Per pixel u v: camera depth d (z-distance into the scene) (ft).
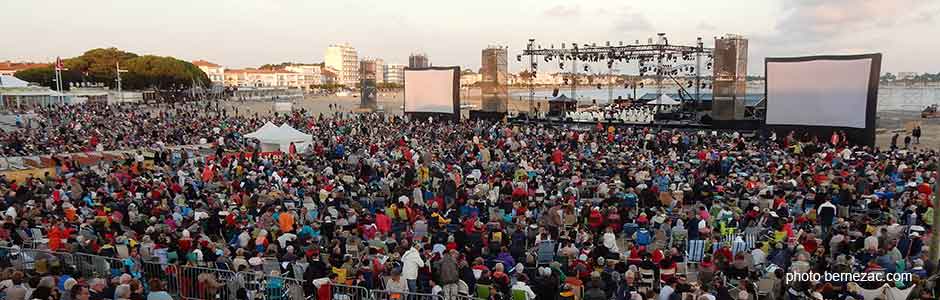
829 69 113.09
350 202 60.90
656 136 115.55
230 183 72.33
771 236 48.85
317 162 91.50
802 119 118.01
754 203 56.65
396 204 61.05
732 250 46.24
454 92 164.66
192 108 283.38
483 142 109.50
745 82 139.74
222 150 108.99
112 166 86.63
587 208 57.11
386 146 106.42
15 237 47.39
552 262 40.78
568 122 159.43
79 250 42.93
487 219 56.70
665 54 165.99
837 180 62.13
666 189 67.36
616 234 54.54
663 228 50.98
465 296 35.60
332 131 137.69
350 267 39.60
